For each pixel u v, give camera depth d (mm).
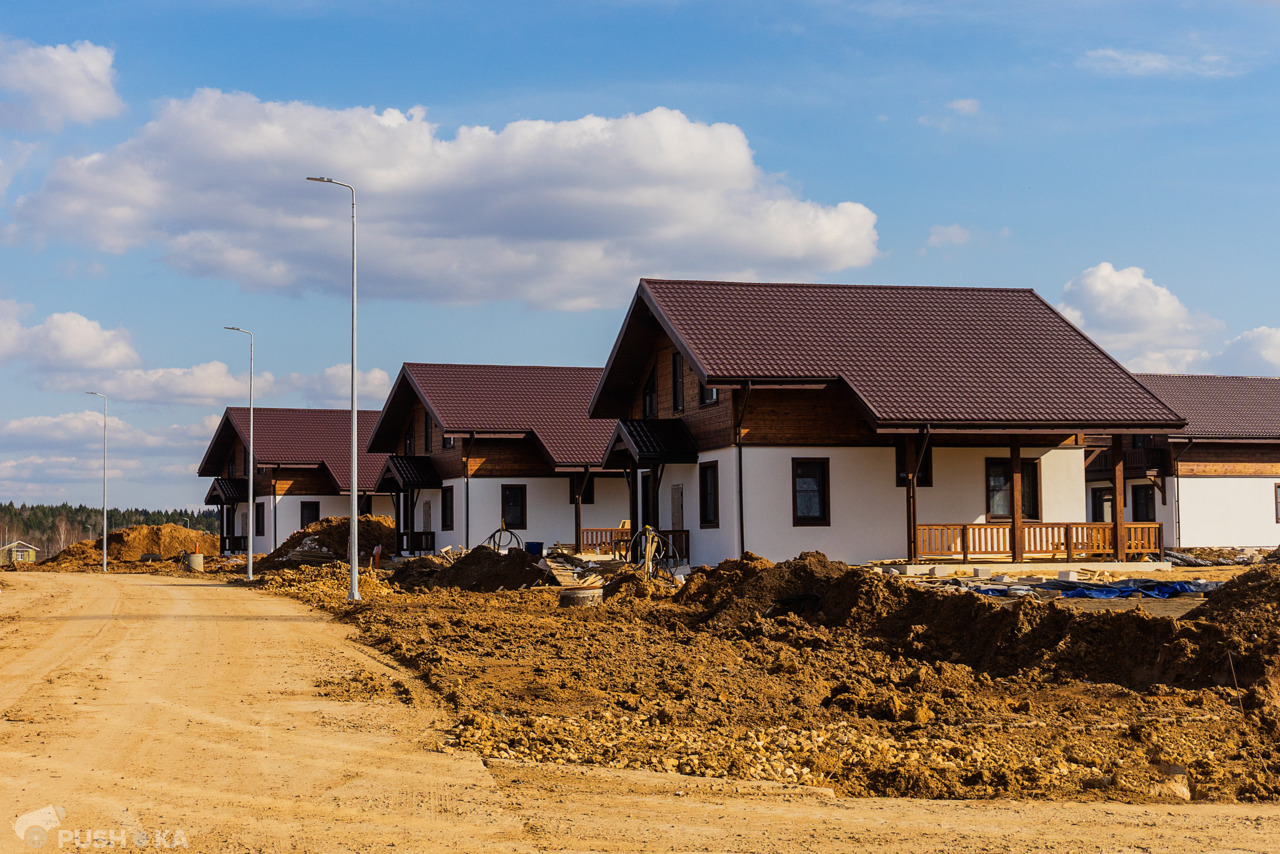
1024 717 11711
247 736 10578
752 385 26922
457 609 22891
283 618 22281
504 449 42938
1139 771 9625
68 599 28359
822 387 27594
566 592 23656
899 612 17516
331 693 13055
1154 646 13703
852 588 18234
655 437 30375
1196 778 9508
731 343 28406
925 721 11727
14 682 13836
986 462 29328
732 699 12750
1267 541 43438
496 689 13188
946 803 8578
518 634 17953
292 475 59875
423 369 45812
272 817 7758
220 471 69000
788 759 9945
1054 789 9078
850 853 7078
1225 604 14875
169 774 9031
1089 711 11984
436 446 46188
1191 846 7332
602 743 10375
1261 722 11422
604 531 40156
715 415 28984
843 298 32156
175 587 34219
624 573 25453
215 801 8195
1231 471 43312
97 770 9164
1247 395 46625
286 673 14633
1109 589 22297
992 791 9016
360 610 22672
